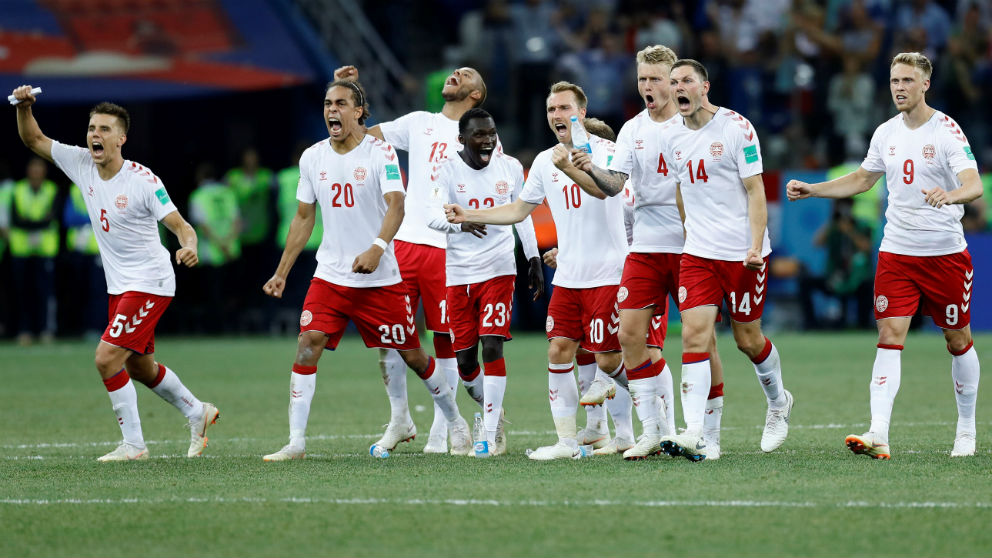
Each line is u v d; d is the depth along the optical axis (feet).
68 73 232.12
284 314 254.47
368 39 268.21
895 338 93.20
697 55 273.54
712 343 94.27
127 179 97.50
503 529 66.64
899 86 91.91
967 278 93.50
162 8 238.07
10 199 229.25
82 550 63.52
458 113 110.32
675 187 92.79
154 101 264.52
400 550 62.59
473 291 101.09
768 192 239.30
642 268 93.66
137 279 98.48
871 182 96.32
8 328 254.06
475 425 99.81
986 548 61.87
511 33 262.47
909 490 76.59
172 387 99.66
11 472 89.40
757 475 82.99
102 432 118.01
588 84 260.21
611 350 96.63
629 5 273.54
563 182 95.30
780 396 96.89
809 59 269.64
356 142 97.60
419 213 110.11
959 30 274.36
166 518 70.49
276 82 235.61
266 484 81.76
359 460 95.50
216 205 241.55
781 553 61.21
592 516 69.51
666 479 81.66
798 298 240.53
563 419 95.55
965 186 89.51
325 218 98.22
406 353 99.91
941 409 127.54
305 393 96.78
